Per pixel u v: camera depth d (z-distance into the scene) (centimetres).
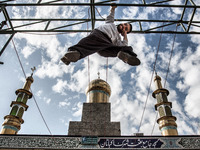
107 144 782
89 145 782
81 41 502
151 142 784
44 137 823
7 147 790
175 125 1166
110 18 620
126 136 803
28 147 789
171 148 764
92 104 1078
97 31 534
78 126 963
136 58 504
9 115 1130
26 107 1264
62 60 475
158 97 1366
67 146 786
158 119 1230
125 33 604
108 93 1262
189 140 787
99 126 962
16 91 1327
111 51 536
